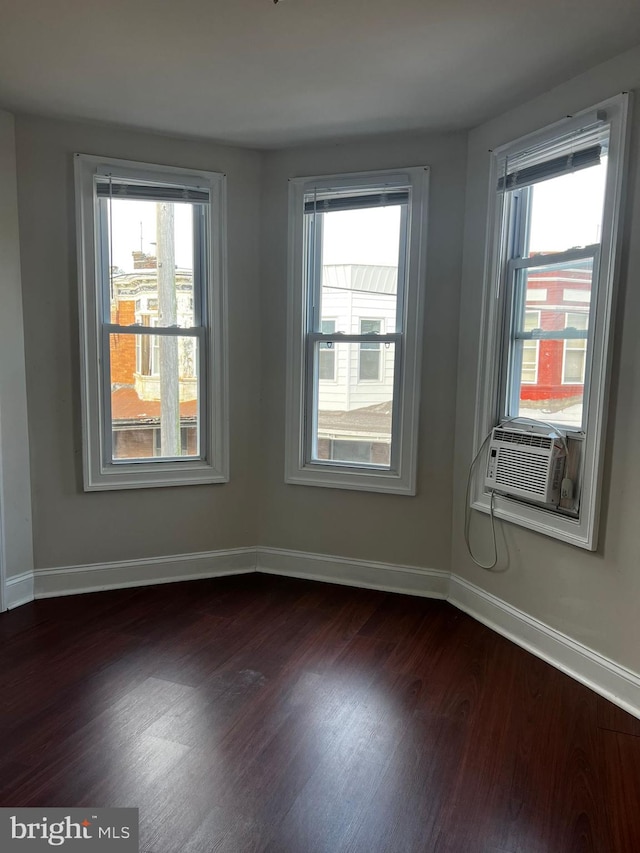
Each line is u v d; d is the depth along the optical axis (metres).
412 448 3.14
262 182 3.25
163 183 3.08
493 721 2.12
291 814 1.67
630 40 2.05
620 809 1.72
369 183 3.06
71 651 2.57
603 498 2.27
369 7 1.86
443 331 3.04
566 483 2.43
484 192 2.82
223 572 3.47
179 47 2.14
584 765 1.90
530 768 1.88
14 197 2.84
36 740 1.97
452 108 2.64
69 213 2.95
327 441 3.38
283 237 3.25
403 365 3.14
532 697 2.28
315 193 3.17
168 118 2.81
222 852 1.54
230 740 1.99
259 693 2.27
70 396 3.06
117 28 2.00
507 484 2.63
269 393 3.40
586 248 2.36
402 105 2.62
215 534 3.45
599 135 2.23
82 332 3.02
